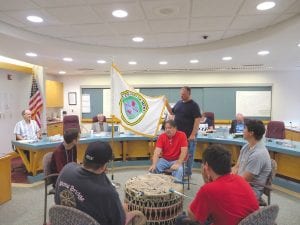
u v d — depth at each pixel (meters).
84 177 1.37
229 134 5.02
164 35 4.01
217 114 7.47
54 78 8.12
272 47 4.17
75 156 2.81
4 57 5.28
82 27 3.60
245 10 2.95
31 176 4.07
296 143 4.05
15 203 3.27
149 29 3.70
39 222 2.76
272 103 7.25
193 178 4.37
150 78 7.71
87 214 1.28
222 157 1.47
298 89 7.13
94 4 2.78
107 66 6.27
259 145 2.26
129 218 1.71
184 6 2.84
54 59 5.27
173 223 2.13
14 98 6.12
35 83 6.27
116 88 3.66
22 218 2.85
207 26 3.56
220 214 1.40
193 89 7.56
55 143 4.14
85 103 8.16
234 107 7.40
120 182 4.14
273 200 3.40
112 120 4.50
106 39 4.25
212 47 4.42
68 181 1.39
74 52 4.52
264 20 3.30
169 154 3.24
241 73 7.33
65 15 3.12
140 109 3.62
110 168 4.63
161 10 2.96
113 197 1.37
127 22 3.39
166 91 7.70
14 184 4.01
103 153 1.37
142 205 2.09
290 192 3.68
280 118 7.23
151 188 2.19
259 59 5.33
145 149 5.24
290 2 2.71
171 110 3.91
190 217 1.50
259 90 7.30
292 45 4.02
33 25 3.51
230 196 1.39
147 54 4.86
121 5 2.81
